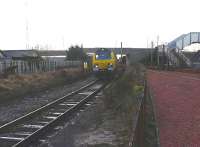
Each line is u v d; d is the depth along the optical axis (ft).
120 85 85.35
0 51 230.68
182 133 41.81
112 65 145.38
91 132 45.91
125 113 54.95
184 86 108.99
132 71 173.37
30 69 168.96
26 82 112.16
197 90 95.30
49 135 44.86
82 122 53.06
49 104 67.41
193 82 123.75
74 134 44.93
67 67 242.99
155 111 57.72
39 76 135.54
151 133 40.96
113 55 147.33
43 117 57.57
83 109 66.74
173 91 94.43
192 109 61.21
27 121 53.98
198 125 46.70
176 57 298.15
